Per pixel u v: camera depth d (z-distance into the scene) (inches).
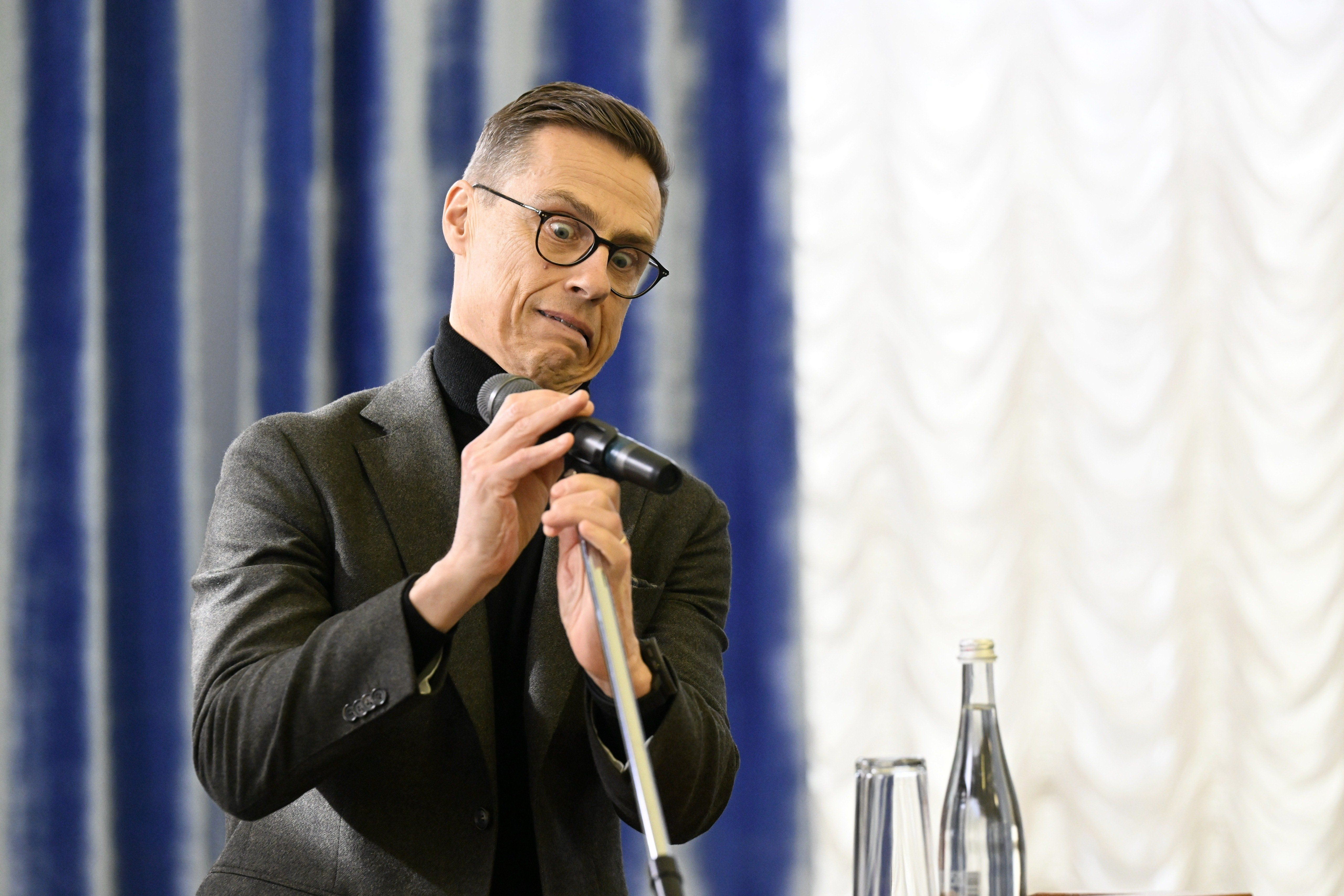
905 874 159.5
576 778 212.7
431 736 202.7
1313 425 468.8
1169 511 461.7
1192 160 476.7
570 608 188.9
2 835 394.3
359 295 430.3
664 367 440.1
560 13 445.7
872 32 473.4
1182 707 453.4
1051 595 458.3
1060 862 446.6
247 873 200.8
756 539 435.8
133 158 423.8
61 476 405.7
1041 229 471.5
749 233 448.5
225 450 430.3
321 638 185.8
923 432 460.4
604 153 227.9
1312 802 453.4
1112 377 466.9
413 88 436.5
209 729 188.5
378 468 218.5
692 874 418.6
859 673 448.8
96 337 410.0
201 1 442.6
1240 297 473.4
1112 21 478.6
